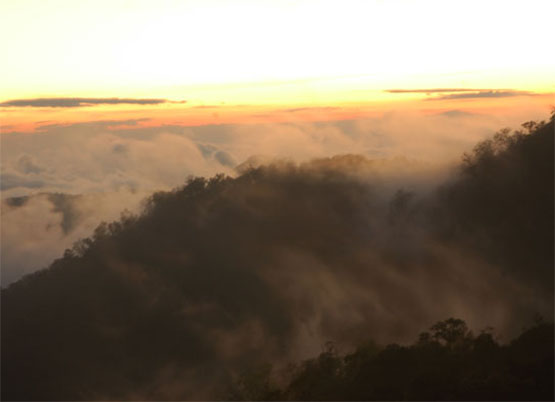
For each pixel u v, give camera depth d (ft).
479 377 101.40
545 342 111.75
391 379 114.32
